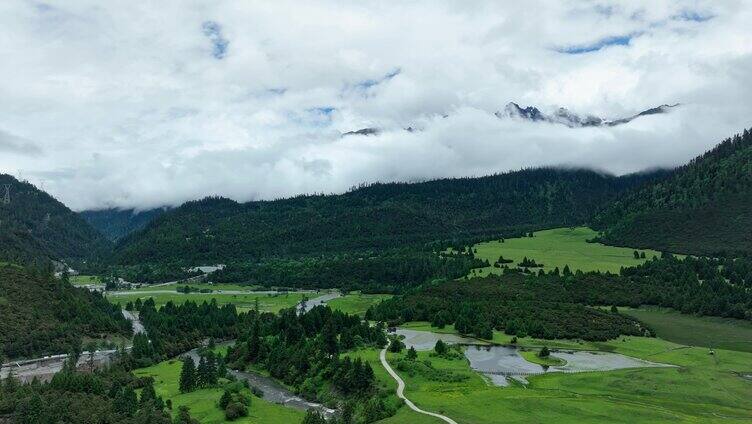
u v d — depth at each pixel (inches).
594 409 6077.8
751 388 7071.9
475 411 6087.6
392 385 7155.5
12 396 6973.4
